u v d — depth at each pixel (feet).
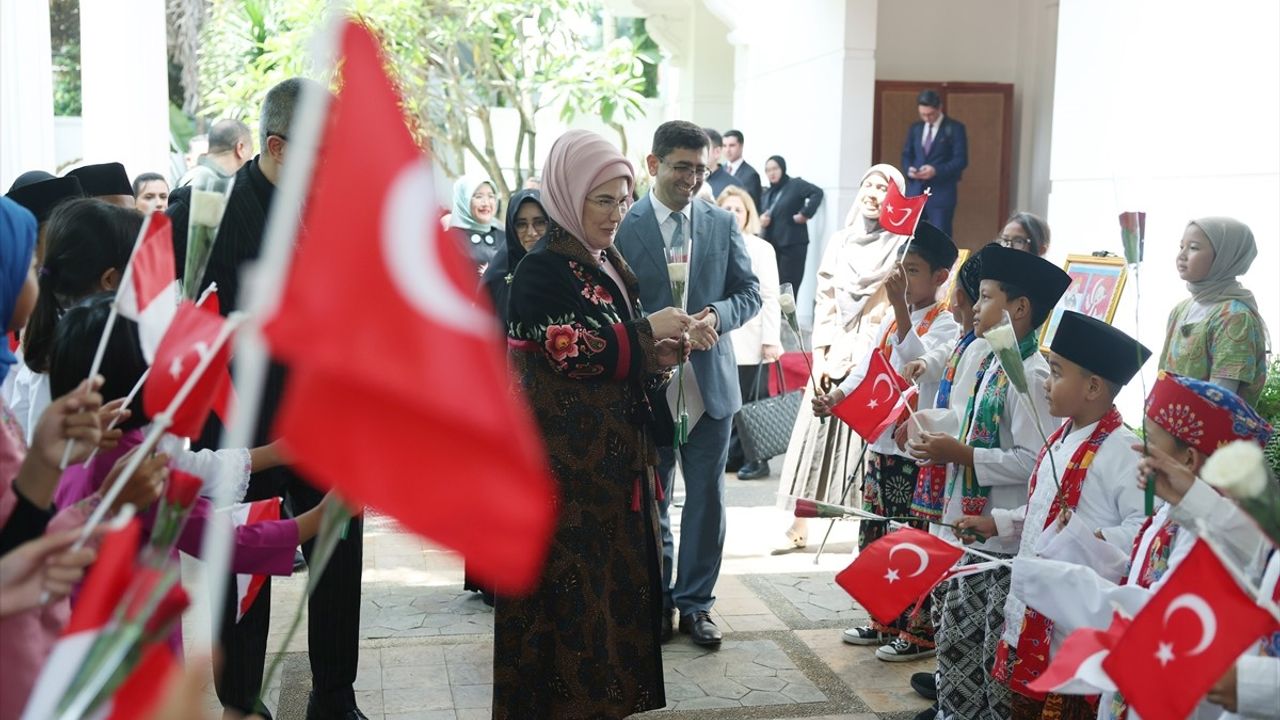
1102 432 9.69
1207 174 23.22
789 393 19.52
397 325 3.43
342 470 3.40
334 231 3.47
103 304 7.81
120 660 4.03
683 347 11.48
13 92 20.03
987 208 42.11
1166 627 5.96
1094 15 26.00
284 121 10.82
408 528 3.38
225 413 8.55
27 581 5.20
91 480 7.63
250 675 10.98
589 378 11.28
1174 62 23.91
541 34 33.30
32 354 9.29
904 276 14.08
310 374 3.42
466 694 13.42
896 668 14.43
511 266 16.03
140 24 25.40
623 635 11.44
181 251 11.71
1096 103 25.94
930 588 8.40
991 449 11.27
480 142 37.22
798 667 14.44
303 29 31.27
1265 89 22.22
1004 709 10.90
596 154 11.46
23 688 6.08
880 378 12.21
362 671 14.08
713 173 33.53
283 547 8.16
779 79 47.01
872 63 39.60
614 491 11.38
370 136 3.52
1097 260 16.02
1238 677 6.38
